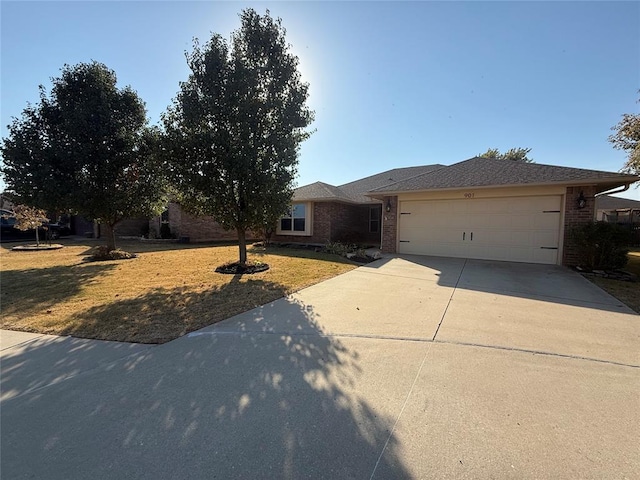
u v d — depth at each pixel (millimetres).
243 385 2812
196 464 1890
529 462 1920
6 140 9531
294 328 4273
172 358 3365
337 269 8828
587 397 2658
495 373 3059
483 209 10758
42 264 9977
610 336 4020
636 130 11211
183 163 7664
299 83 8359
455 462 1915
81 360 3322
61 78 10320
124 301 5555
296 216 16703
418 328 4285
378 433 2176
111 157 10602
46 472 1824
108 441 2096
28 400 2592
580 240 8625
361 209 18922
